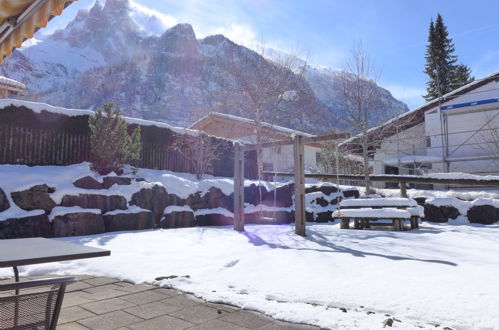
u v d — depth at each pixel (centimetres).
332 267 448
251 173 1702
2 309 189
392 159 2097
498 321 258
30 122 1012
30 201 797
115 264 486
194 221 1102
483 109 1942
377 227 1055
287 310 301
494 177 1205
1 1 375
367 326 258
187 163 1452
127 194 988
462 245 637
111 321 287
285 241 710
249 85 2098
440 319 268
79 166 1021
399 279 380
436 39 4644
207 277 420
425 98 4597
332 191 1502
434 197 1260
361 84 1742
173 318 295
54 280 207
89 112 1145
